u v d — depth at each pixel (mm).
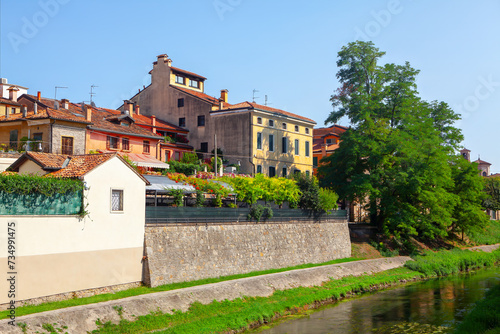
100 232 29531
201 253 35562
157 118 71125
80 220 28406
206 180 42125
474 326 28641
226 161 62938
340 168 58094
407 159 54656
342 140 59938
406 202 56062
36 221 26031
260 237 41625
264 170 63281
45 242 26438
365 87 58719
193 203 40719
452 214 66375
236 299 32438
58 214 27328
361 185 52500
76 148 48125
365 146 55219
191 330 26219
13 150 46500
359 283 41812
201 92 77312
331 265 45312
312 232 48250
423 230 62312
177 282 33219
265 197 44312
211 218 37250
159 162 53844
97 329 24312
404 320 32219
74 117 48406
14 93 57750
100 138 51812
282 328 29828
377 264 49750
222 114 64438
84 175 28750
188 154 61531
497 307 32781
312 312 34094
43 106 55062
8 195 25156
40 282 26078
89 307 25375
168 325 26859
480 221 65438
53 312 23922
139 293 29859
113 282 30094
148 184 32969
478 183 66688
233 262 38094
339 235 52156
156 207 33281
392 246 57156
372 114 56875
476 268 57500
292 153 68812
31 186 25891
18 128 48875
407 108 57062
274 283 36781
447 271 52188
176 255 33719
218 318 28859
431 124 59531
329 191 51594
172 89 70125
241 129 62531
